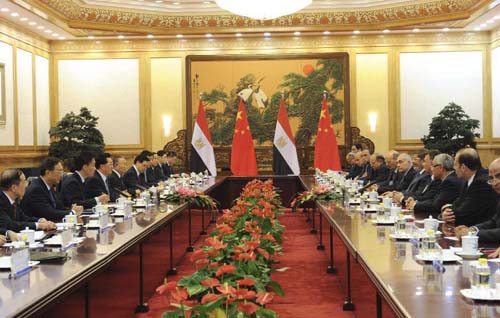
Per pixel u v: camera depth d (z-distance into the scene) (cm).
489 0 1128
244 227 446
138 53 1469
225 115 1460
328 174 1023
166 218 571
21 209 588
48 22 1235
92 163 725
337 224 492
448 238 402
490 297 235
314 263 712
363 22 1354
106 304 384
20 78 1277
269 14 1055
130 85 1472
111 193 812
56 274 305
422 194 676
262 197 781
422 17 1291
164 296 550
